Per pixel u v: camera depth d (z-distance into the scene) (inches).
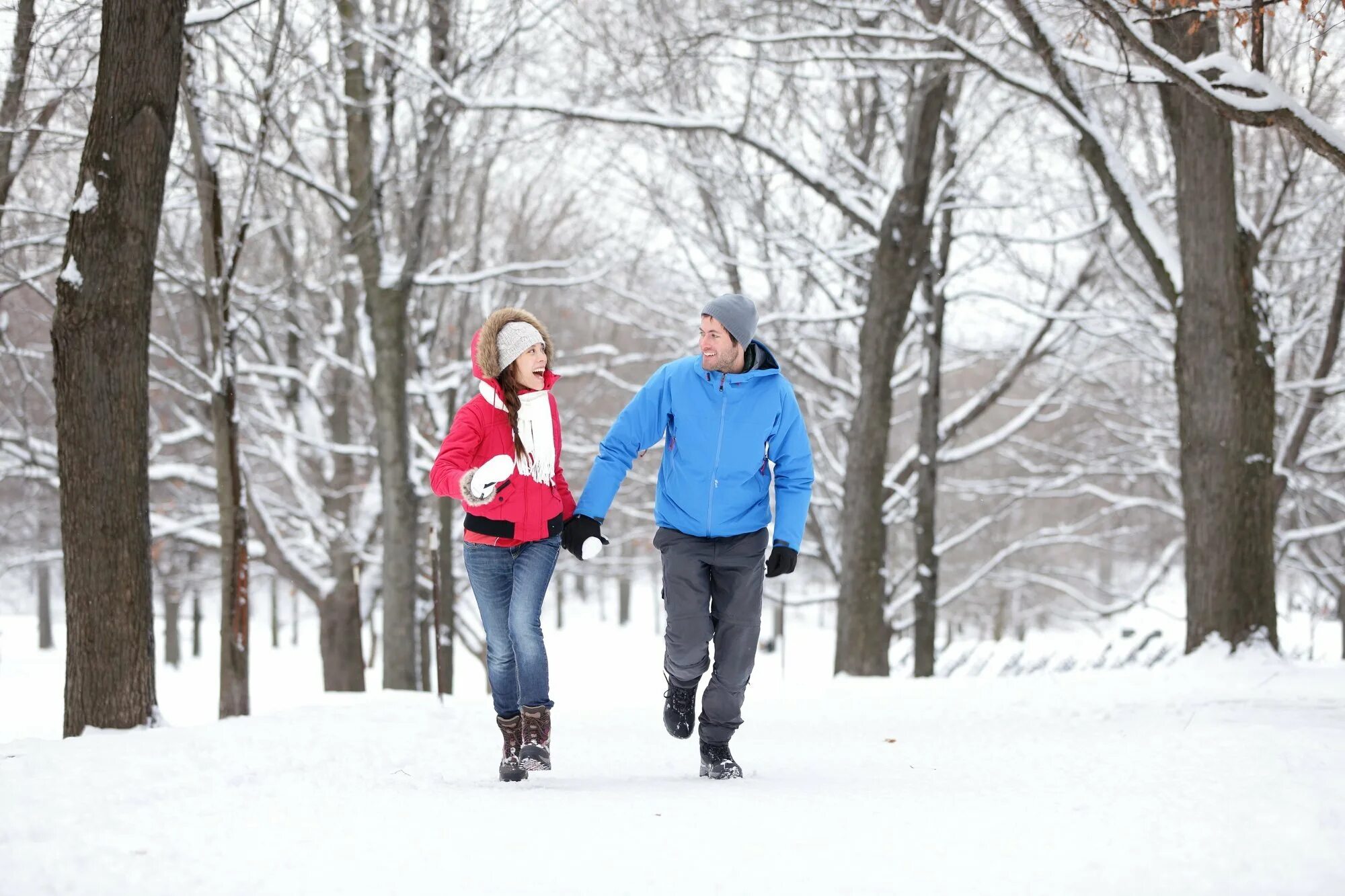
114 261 448.5
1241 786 262.4
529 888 188.1
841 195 976.9
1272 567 700.0
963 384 1866.4
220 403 600.1
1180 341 717.9
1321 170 1171.3
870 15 945.5
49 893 188.5
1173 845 206.8
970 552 2378.2
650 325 1389.0
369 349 1116.5
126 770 309.9
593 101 1033.5
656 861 205.2
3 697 959.0
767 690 732.0
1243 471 693.9
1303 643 1700.3
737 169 1195.3
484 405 318.0
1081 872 191.6
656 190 1235.2
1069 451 1569.9
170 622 2175.2
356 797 278.7
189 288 842.2
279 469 1288.1
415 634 1033.5
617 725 516.1
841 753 403.2
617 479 326.3
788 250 1213.1
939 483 1520.7
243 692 595.2
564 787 303.1
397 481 1021.8
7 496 1770.4
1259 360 699.4
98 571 447.5
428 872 198.8
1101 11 505.7
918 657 1079.6
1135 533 1860.2
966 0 828.0
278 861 207.3
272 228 1195.3
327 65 740.7
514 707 329.1
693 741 454.9
